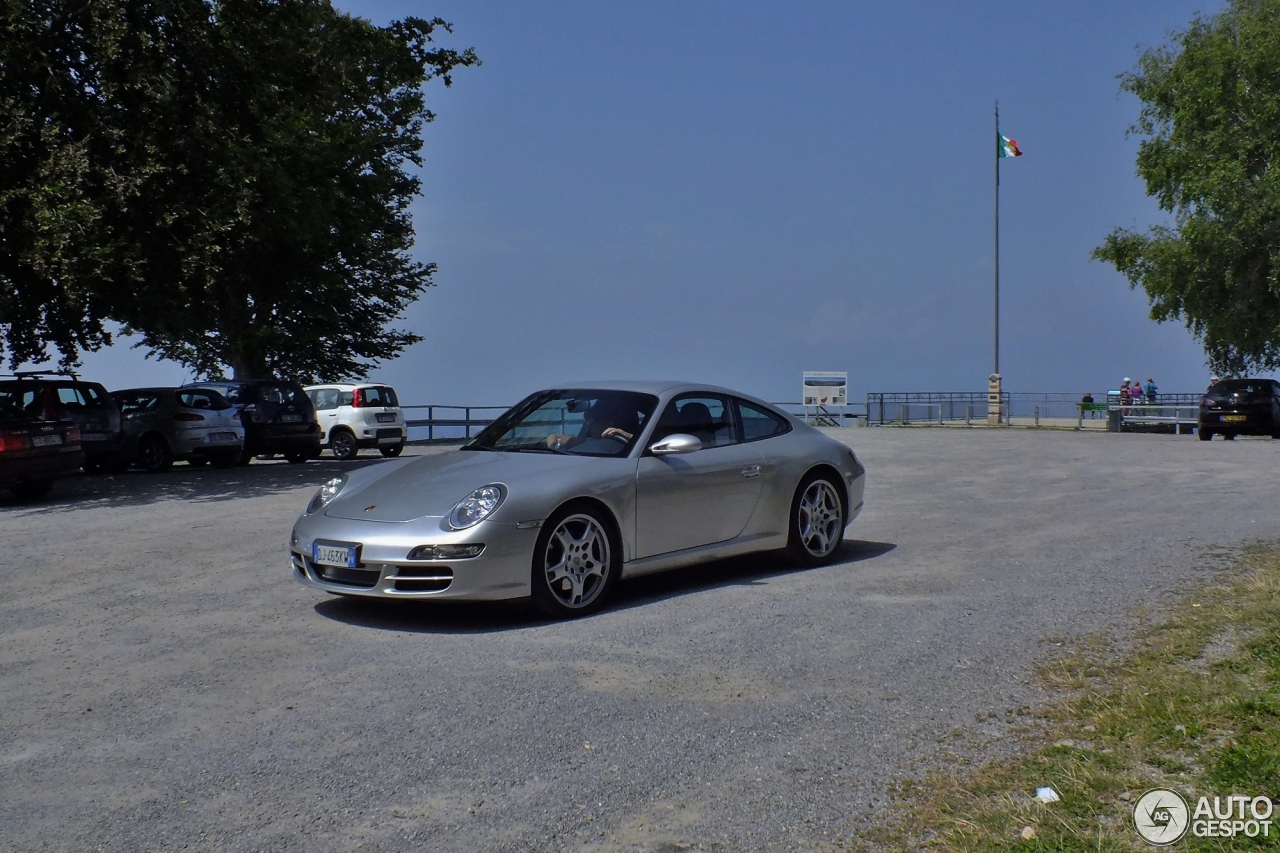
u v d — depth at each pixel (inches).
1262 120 1289.4
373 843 133.2
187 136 664.4
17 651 229.6
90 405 709.3
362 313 1455.5
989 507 450.6
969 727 169.6
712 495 285.7
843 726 172.6
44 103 639.8
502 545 242.4
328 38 909.2
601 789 149.0
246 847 132.6
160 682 203.8
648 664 210.8
